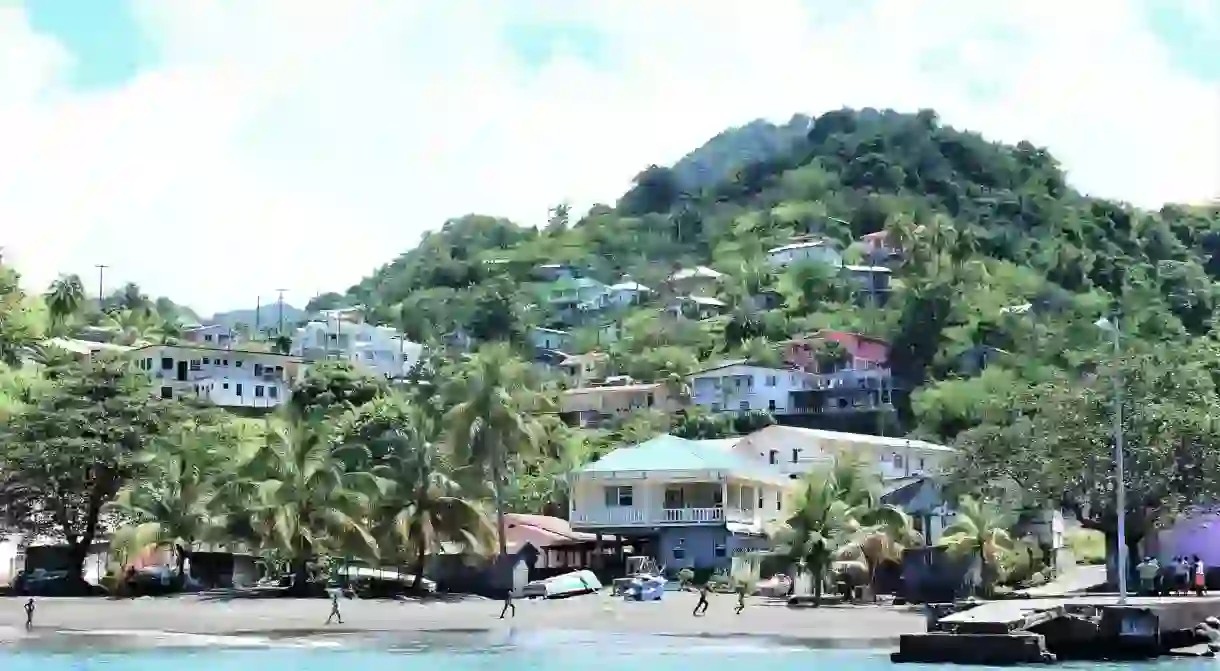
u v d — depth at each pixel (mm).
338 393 124375
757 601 75750
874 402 151250
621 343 198000
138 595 79875
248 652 54312
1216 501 68562
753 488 95625
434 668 48969
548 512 103938
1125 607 48750
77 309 180875
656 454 92625
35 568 84812
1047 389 75312
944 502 89250
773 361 165375
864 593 73938
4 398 95250
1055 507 73500
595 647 55531
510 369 98750
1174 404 69000
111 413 84562
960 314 175750
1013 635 46844
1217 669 45469
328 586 78750
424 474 78938
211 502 79375
